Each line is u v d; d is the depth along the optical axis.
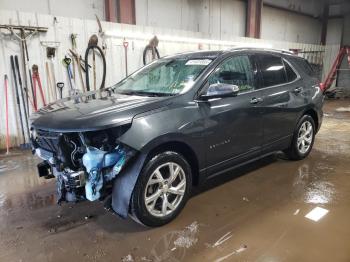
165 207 2.64
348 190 3.33
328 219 2.73
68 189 2.44
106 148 2.39
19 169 4.23
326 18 14.04
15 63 5.18
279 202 3.07
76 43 5.84
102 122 2.29
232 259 2.20
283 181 3.59
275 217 2.77
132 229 2.63
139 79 3.53
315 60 13.22
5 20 5.02
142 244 2.40
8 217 2.87
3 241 2.48
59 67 5.68
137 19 7.50
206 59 3.16
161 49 7.21
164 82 3.17
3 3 5.48
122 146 2.37
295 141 4.09
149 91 3.11
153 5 7.77
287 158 4.39
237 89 2.79
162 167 2.58
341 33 13.98
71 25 5.72
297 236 2.47
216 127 2.90
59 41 5.62
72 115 2.46
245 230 2.57
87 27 5.95
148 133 2.39
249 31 10.44
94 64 6.04
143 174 2.43
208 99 2.85
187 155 2.83
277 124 3.66
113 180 2.46
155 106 2.56
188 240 2.44
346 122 7.29
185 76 3.04
